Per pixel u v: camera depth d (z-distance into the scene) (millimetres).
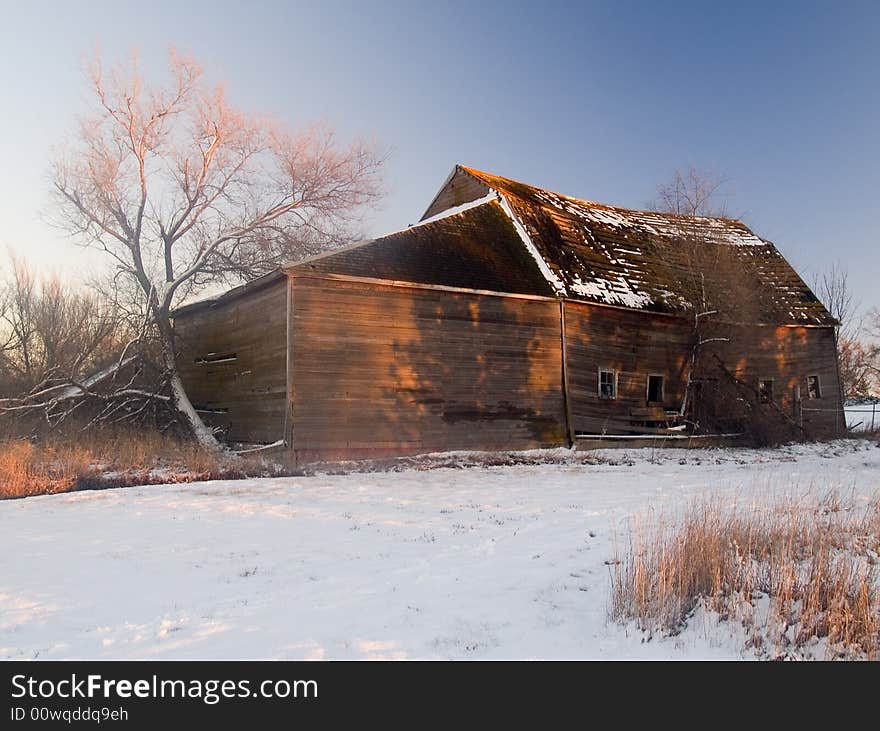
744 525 8781
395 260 20953
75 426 22000
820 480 17172
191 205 26266
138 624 6168
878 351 52344
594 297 24734
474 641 5805
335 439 19234
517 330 22875
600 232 30156
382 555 8852
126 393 23938
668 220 34750
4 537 9961
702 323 28219
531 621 6348
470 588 7359
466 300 21891
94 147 25375
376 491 14812
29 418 23078
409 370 20609
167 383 25312
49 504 12992
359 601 6871
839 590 6312
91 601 6840
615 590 6879
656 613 6301
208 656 5430
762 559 7719
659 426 26562
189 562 8453
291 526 10836
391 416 20156
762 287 31734
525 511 12258
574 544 9500
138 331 26281
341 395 19438
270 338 20375
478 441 21656
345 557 8742
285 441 18688
